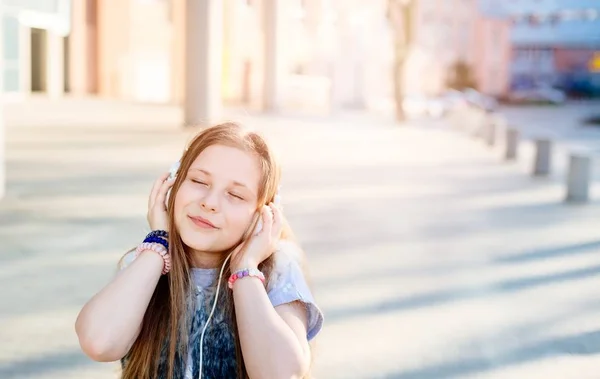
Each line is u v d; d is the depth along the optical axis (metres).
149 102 38.88
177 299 2.00
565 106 55.78
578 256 8.06
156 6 43.19
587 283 6.86
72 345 4.79
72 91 41.44
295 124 28.88
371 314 5.65
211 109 22.56
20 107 30.91
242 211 2.01
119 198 10.86
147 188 11.89
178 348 2.00
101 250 7.58
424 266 7.33
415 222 9.87
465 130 28.38
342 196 11.94
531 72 61.84
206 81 22.42
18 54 34.31
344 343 4.96
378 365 4.57
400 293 6.29
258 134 2.08
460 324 5.48
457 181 14.47
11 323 5.20
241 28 42.78
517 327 5.47
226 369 2.00
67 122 24.64
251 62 43.25
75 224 8.89
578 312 5.90
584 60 63.31
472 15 55.50
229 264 2.06
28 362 4.47
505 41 56.44
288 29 43.69
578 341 5.18
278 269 2.07
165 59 43.75
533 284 6.77
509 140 18.66
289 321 2.01
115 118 27.11
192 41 22.16
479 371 4.54
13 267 6.81
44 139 19.16
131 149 17.58
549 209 11.43
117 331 1.95
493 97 55.75
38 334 4.98
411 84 53.69
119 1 42.31
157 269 2.03
